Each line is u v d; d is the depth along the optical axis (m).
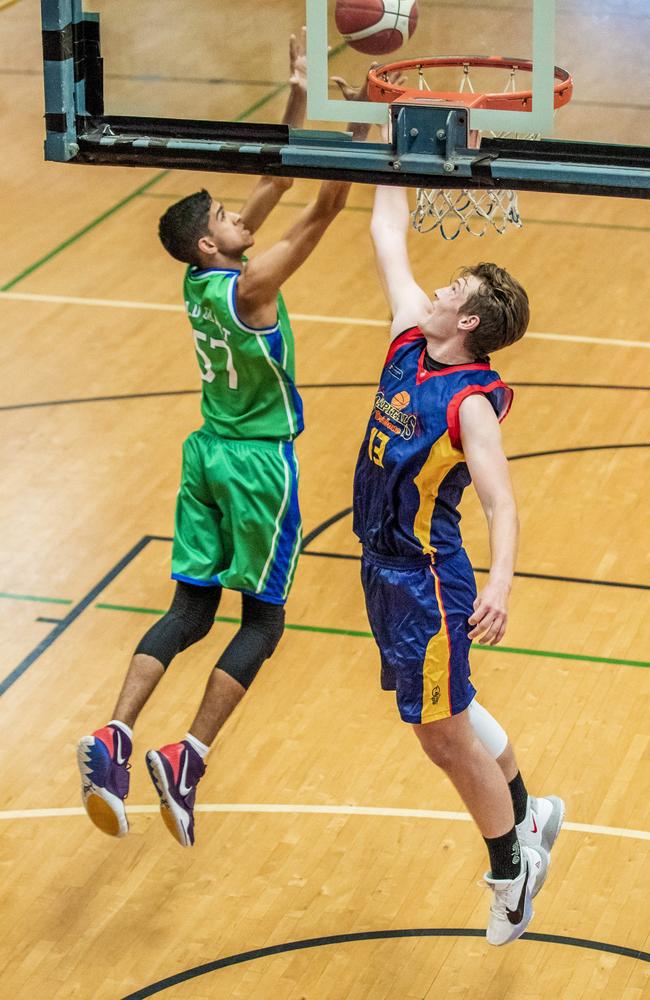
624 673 9.00
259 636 7.07
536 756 8.24
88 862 7.46
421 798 7.94
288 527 7.13
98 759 6.48
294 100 5.72
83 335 13.93
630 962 6.77
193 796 6.74
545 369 13.17
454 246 15.95
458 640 6.23
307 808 7.87
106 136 5.69
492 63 5.58
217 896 7.23
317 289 14.92
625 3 5.36
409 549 6.16
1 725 8.53
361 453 6.29
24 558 10.32
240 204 17.14
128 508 10.97
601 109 5.43
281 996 6.58
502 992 6.61
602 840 7.60
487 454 5.83
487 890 7.25
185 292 7.07
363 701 8.79
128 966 6.77
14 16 23.77
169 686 8.93
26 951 6.87
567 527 10.66
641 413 12.37
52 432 12.10
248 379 7.00
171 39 5.68
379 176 5.55
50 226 16.64
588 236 16.33
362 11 5.63
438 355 6.06
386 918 7.07
